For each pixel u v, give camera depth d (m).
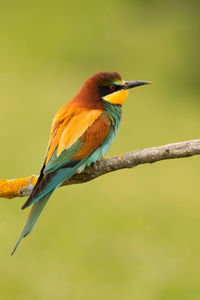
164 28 20.03
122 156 5.50
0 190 5.65
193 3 19.70
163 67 17.58
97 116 6.09
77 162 5.83
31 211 5.43
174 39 18.97
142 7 21.52
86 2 22.19
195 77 17.47
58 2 22.31
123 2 22.06
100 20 20.72
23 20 21.22
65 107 6.19
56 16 21.31
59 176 5.67
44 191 5.45
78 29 20.30
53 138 5.86
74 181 5.98
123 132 13.78
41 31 20.16
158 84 16.94
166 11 21.02
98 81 6.32
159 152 5.32
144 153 5.39
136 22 20.72
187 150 5.24
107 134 6.14
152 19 20.89
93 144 5.95
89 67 17.73
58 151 5.76
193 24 19.22
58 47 19.09
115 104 6.42
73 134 5.88
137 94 16.58
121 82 6.44
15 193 5.66
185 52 18.39
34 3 22.44
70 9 21.80
